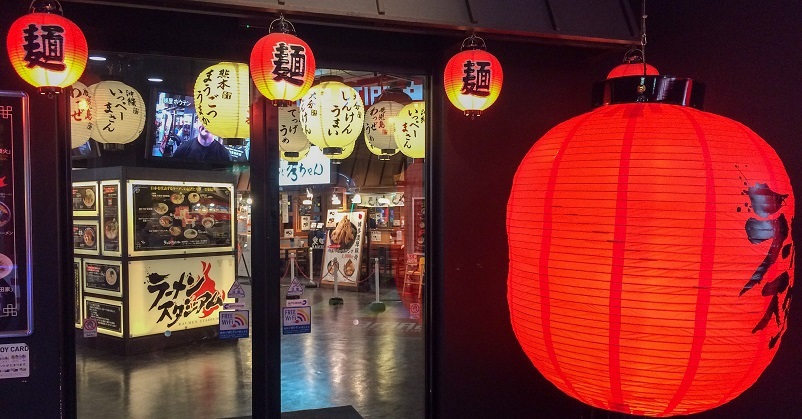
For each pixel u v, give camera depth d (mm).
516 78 4340
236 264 8000
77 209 7504
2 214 3273
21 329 3303
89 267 7359
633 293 1496
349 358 6867
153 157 5492
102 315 7223
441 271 4168
